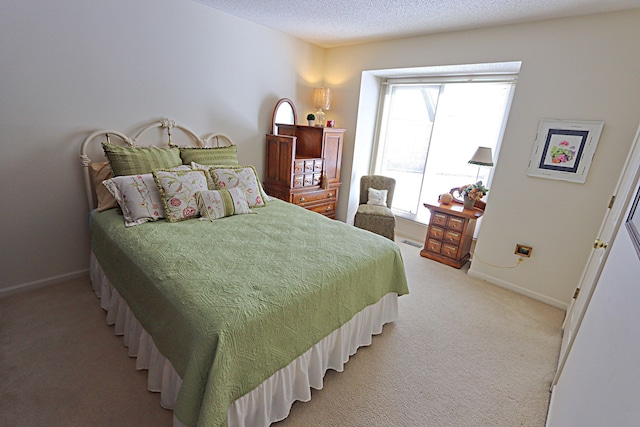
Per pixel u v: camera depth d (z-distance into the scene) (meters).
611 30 2.25
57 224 2.41
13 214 2.21
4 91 2.01
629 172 2.04
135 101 2.59
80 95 2.31
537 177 2.69
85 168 2.40
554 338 2.27
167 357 1.38
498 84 3.31
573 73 2.43
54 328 1.99
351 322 1.85
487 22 2.67
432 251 3.56
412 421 1.54
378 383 1.77
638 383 0.66
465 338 2.22
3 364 1.69
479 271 3.14
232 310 1.25
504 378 1.87
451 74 3.56
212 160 2.80
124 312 1.86
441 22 2.77
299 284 1.50
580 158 2.47
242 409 1.28
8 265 2.25
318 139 3.78
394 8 2.52
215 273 1.51
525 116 2.69
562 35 2.44
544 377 1.90
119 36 2.40
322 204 4.00
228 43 3.07
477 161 3.09
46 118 2.20
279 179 3.63
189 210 2.23
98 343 1.89
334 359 1.77
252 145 3.57
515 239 2.88
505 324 2.41
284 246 1.91
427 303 2.65
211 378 1.13
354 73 3.85
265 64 3.45
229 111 3.26
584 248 2.55
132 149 2.37
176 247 1.75
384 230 3.76
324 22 3.01
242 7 2.79
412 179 4.21
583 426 0.99
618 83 2.26
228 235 2.00
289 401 1.50
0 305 2.18
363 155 4.30
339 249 1.94
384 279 2.08
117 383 1.62
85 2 2.20
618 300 1.06
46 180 2.29
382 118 4.26
